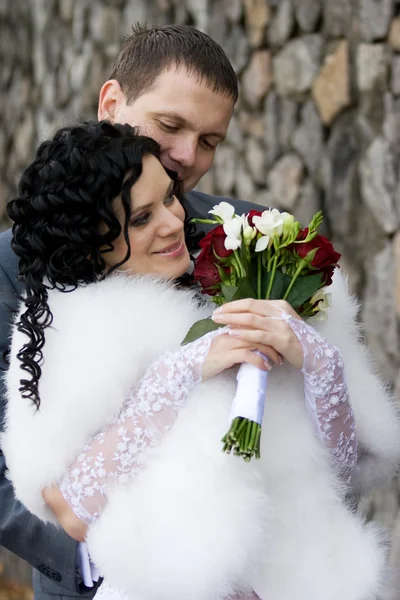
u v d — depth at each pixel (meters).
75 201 2.22
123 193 2.23
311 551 2.17
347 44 4.51
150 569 2.05
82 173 2.22
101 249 2.29
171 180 2.35
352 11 4.50
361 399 2.40
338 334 2.44
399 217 4.27
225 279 2.29
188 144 2.67
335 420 2.21
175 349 2.23
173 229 2.32
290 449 2.18
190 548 2.03
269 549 2.15
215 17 5.36
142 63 2.70
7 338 2.47
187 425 2.12
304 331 2.17
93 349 2.16
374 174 4.37
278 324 2.14
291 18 4.85
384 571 2.27
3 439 2.26
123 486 2.13
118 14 6.17
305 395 2.22
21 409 2.21
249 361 2.11
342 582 2.17
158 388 2.15
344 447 2.26
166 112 2.63
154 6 5.86
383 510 4.28
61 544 2.33
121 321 2.20
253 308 2.15
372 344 4.39
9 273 2.53
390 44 4.32
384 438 2.41
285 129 4.92
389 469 2.47
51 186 2.24
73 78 6.60
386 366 4.33
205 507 2.05
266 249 2.29
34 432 2.17
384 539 2.33
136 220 2.29
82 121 2.43
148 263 2.34
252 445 2.04
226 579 2.03
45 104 6.98
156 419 2.15
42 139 2.45
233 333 2.13
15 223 2.37
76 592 2.38
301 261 2.25
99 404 2.13
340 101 4.54
